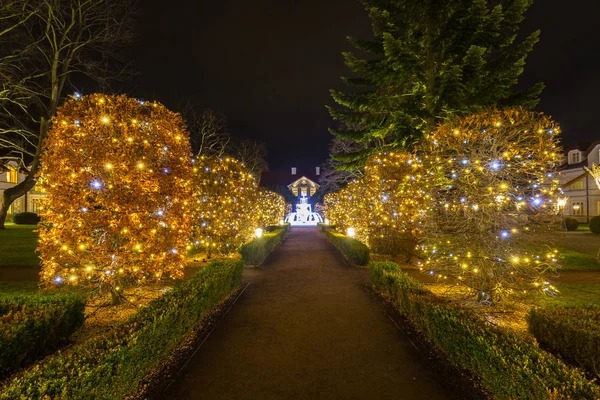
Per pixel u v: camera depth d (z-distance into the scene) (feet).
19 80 51.78
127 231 18.94
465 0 41.96
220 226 39.83
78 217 18.78
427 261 24.30
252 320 19.53
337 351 15.29
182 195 22.27
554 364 9.61
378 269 25.50
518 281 20.38
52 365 9.49
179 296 16.97
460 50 41.60
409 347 15.66
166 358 14.44
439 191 22.80
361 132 54.24
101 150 18.86
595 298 22.33
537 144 18.80
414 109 43.34
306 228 110.22
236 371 13.43
